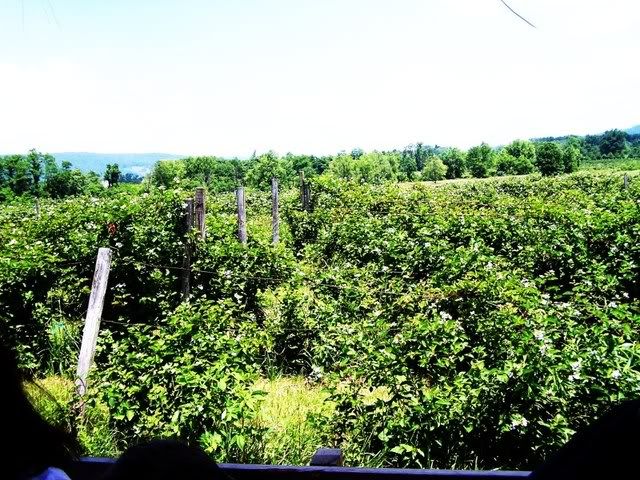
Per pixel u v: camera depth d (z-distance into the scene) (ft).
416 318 21.95
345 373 19.42
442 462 16.30
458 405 16.19
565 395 15.20
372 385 18.40
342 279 33.78
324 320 27.63
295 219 62.13
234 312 29.58
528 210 53.52
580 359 15.99
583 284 28.96
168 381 17.67
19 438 3.02
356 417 17.69
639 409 2.50
